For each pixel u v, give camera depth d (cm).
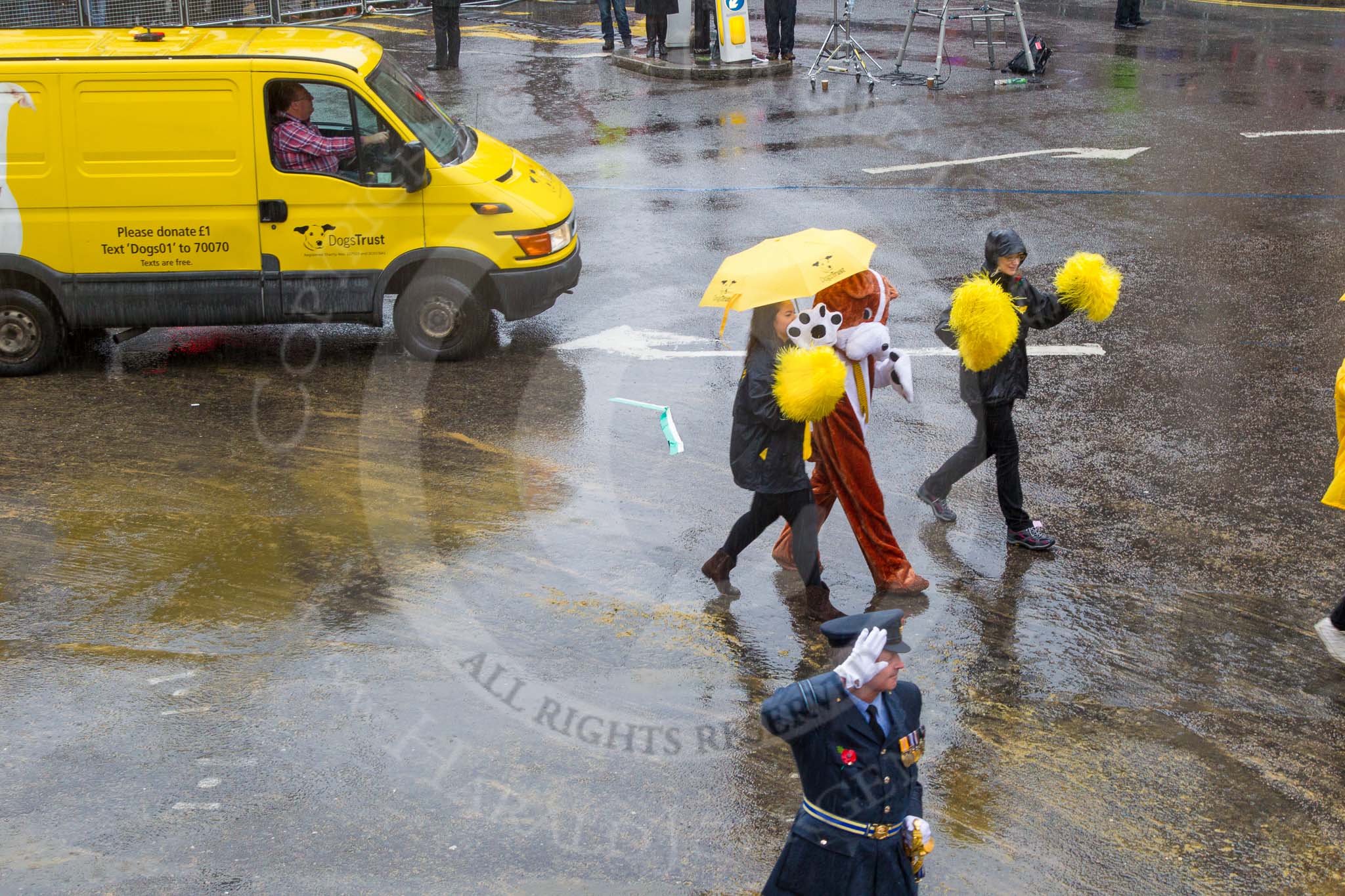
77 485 667
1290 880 395
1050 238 1074
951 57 1845
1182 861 403
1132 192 1209
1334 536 619
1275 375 811
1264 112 1530
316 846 405
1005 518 607
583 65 1811
